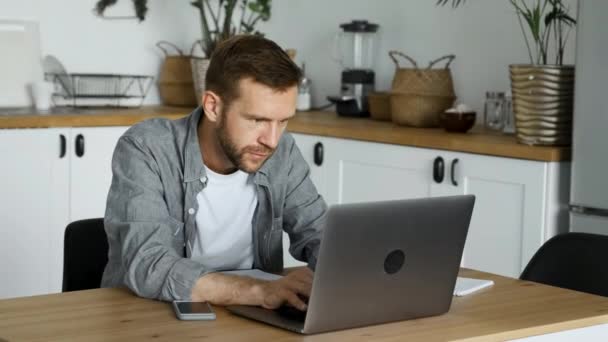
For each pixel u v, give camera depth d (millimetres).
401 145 3570
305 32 4891
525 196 3176
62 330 1584
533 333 1703
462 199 1731
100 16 4609
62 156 3869
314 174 3951
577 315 1794
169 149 2066
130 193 1977
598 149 3031
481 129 3787
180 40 4863
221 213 2139
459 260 1772
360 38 4418
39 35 4430
